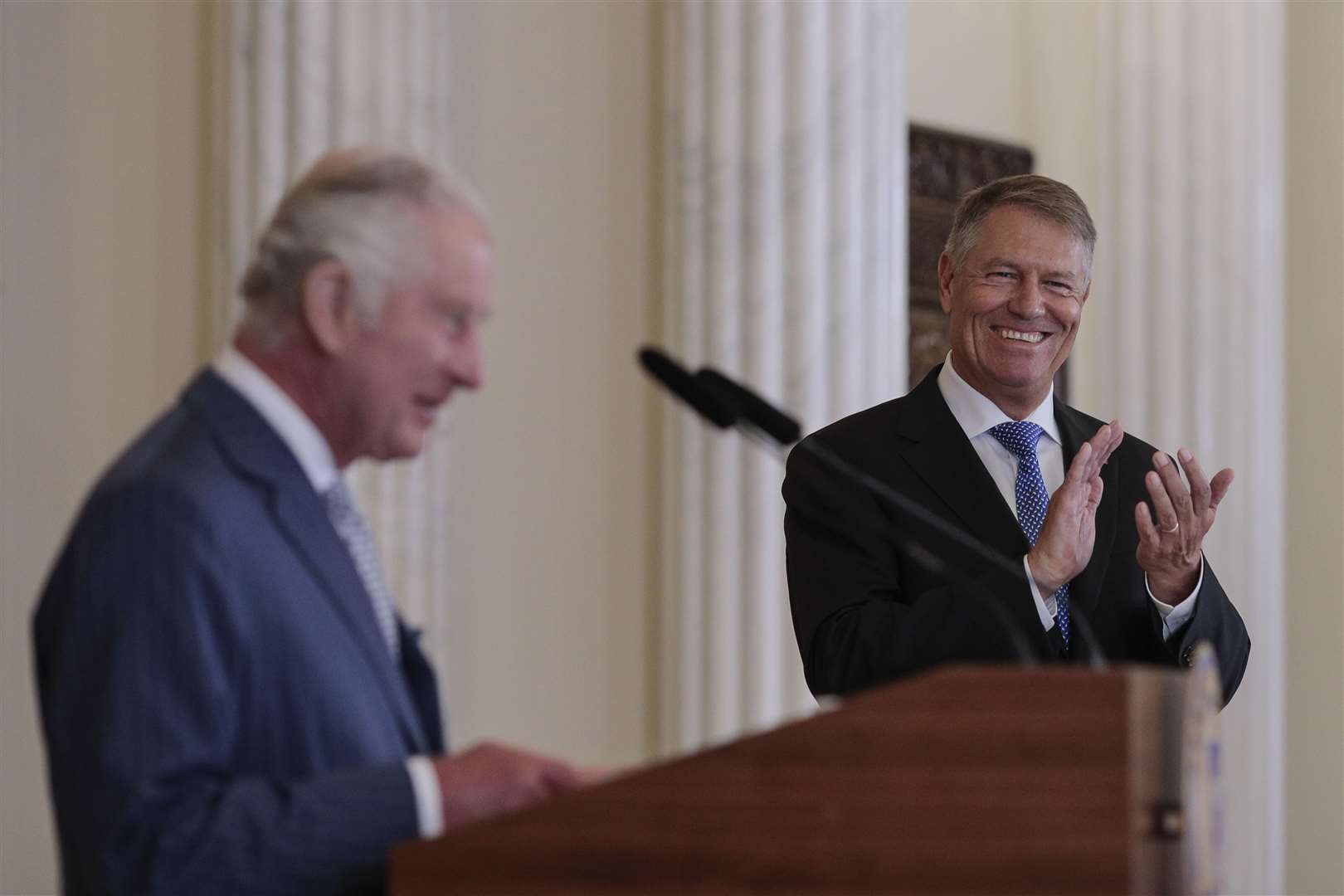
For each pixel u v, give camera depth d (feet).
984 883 9.37
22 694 25.32
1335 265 38.32
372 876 11.09
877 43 29.30
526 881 10.07
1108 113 37.22
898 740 9.58
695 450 28.76
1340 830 37.81
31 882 25.14
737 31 28.86
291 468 12.34
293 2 26.66
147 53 27.04
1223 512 35.88
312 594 12.04
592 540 30.37
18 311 25.76
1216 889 10.47
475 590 29.19
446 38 28.17
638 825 9.93
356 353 12.38
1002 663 17.30
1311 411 38.55
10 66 25.90
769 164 28.60
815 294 28.50
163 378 26.94
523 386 29.84
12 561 25.43
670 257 29.22
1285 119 38.68
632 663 30.58
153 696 11.06
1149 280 36.63
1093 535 18.03
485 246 12.75
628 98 31.04
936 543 18.72
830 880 9.61
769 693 28.32
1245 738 35.50
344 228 12.27
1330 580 38.11
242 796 11.03
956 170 36.78
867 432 19.74
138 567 11.30
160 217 27.04
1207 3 36.70
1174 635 18.51
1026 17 38.65
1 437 25.48
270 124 26.45
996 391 19.88
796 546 19.29
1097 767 9.26
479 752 11.63
